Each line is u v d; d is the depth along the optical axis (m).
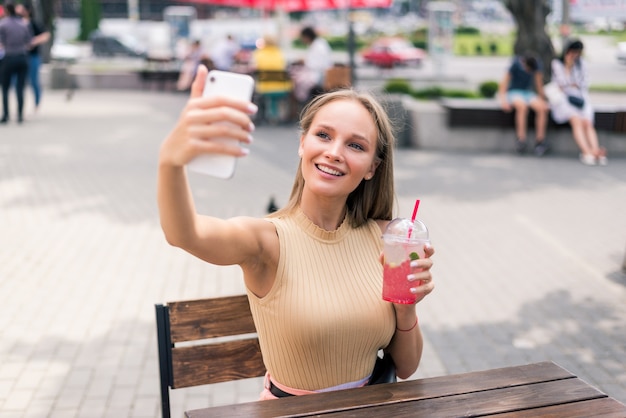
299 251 2.43
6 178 9.59
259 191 9.15
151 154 11.69
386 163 2.60
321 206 2.49
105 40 37.16
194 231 1.96
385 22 62.62
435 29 23.67
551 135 12.10
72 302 5.49
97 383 4.30
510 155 12.09
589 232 7.63
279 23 25.50
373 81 22.41
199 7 60.66
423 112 12.44
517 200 8.94
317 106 2.48
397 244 2.25
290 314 2.37
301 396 2.27
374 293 2.48
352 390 2.32
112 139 13.03
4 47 14.00
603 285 6.11
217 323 2.78
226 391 4.30
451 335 5.10
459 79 23.23
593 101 18.69
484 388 2.35
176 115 16.50
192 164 1.71
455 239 7.32
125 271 6.19
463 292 5.92
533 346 4.94
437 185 9.68
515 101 12.08
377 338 2.48
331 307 2.39
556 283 6.15
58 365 4.50
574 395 2.31
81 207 8.23
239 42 35.16
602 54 36.28
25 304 5.43
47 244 6.86
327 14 63.47
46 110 16.69
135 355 4.67
